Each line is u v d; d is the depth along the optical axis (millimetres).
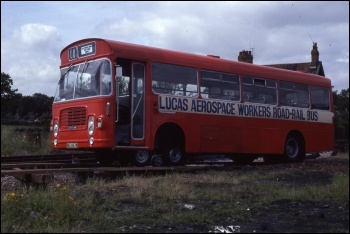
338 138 37438
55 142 15156
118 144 14062
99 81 14008
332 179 13391
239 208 9320
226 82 16938
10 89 34125
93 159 16844
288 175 14406
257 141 17812
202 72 16172
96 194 9859
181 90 15484
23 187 11070
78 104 14414
